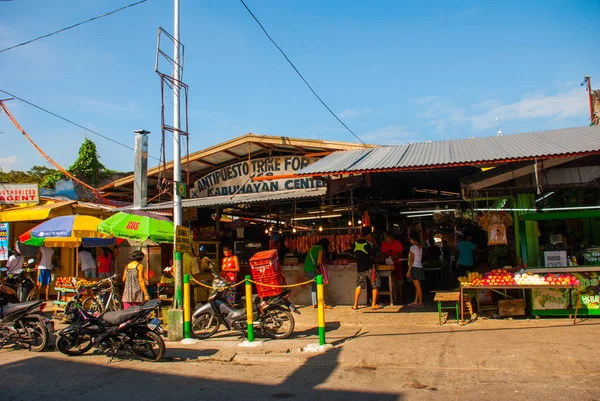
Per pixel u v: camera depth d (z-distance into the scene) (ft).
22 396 19.04
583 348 21.89
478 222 33.17
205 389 19.56
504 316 30.50
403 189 42.73
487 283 29.73
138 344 24.54
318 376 20.94
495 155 27.63
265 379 20.83
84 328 25.32
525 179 31.99
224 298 30.91
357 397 17.85
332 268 39.73
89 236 37.58
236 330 31.30
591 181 30.35
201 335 30.40
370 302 39.63
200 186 49.08
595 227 35.27
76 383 20.79
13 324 27.76
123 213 34.76
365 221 39.65
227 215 50.52
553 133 33.65
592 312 29.12
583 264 31.22
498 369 20.24
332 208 39.50
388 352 23.81
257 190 44.93
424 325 29.99
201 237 46.09
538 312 29.91
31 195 48.55
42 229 37.58
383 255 40.52
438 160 28.68
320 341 25.53
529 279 29.07
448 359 21.95
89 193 70.69
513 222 32.76
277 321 28.91
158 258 42.45
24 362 24.77
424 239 58.49
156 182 53.57
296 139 40.96
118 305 35.42
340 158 35.60
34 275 49.19
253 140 41.83
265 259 30.27
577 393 16.96
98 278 41.45
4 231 49.57
